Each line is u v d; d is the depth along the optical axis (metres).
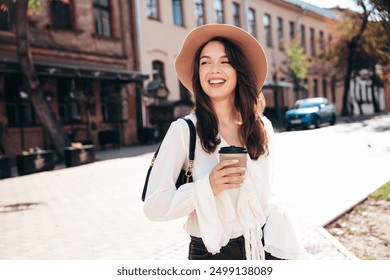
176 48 23.64
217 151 1.88
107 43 19.56
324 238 4.36
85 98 16.91
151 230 5.29
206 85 1.98
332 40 29.09
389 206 5.49
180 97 23.88
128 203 6.98
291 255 1.98
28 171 11.84
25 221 6.14
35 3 13.02
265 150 2.01
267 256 1.98
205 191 1.73
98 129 18.61
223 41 2.02
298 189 6.89
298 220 5.05
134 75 19.05
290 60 30.38
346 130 17.94
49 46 16.59
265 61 2.11
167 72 23.05
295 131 19.47
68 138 14.98
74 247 4.73
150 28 22.02
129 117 20.38
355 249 4.07
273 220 1.99
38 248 4.76
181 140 1.87
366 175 7.69
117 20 20.25
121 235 5.12
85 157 13.38
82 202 7.31
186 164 1.91
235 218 1.89
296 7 33.44
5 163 11.35
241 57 2.01
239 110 2.04
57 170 12.35
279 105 31.03
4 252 4.66
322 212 5.34
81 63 18.05
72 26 17.95
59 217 6.29
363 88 40.62
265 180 2.00
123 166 12.03
